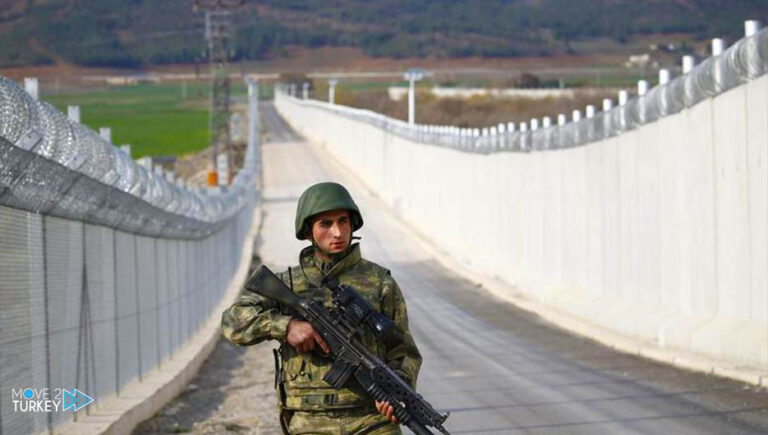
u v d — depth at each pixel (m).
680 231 21.59
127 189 13.20
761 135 17.72
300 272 6.73
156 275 17.44
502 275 39.62
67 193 10.62
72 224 11.51
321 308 6.50
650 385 16.45
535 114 106.88
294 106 175.38
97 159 11.23
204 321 25.02
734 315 18.92
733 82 18.48
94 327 12.51
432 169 58.03
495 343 24.00
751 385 15.95
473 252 46.09
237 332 6.57
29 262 9.84
